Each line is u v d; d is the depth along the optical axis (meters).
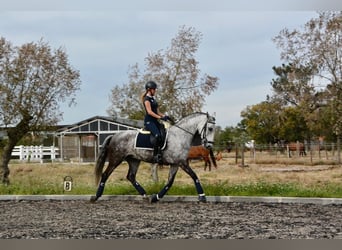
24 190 14.10
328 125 21.97
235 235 7.83
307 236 7.70
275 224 8.77
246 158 41.50
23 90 17.94
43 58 17.84
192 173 12.01
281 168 29.02
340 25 18.72
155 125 12.02
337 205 11.30
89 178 22.30
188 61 17.81
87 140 45.31
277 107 29.45
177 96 17.94
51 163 39.03
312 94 20.19
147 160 12.24
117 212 10.54
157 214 10.15
